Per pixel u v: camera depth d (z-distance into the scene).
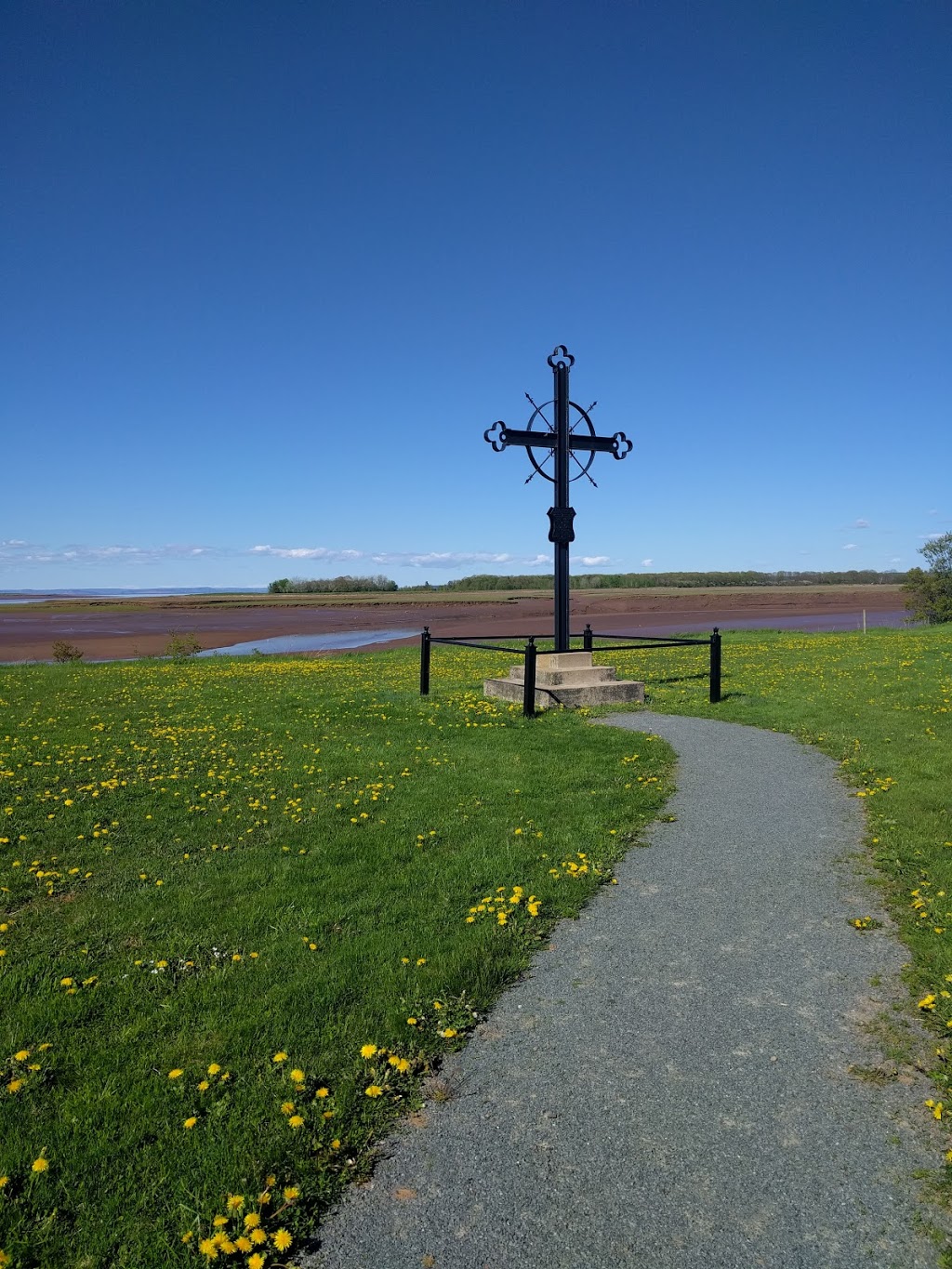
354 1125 3.34
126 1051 3.83
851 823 7.14
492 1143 3.24
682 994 4.34
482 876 5.96
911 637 26.17
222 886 5.91
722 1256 2.69
